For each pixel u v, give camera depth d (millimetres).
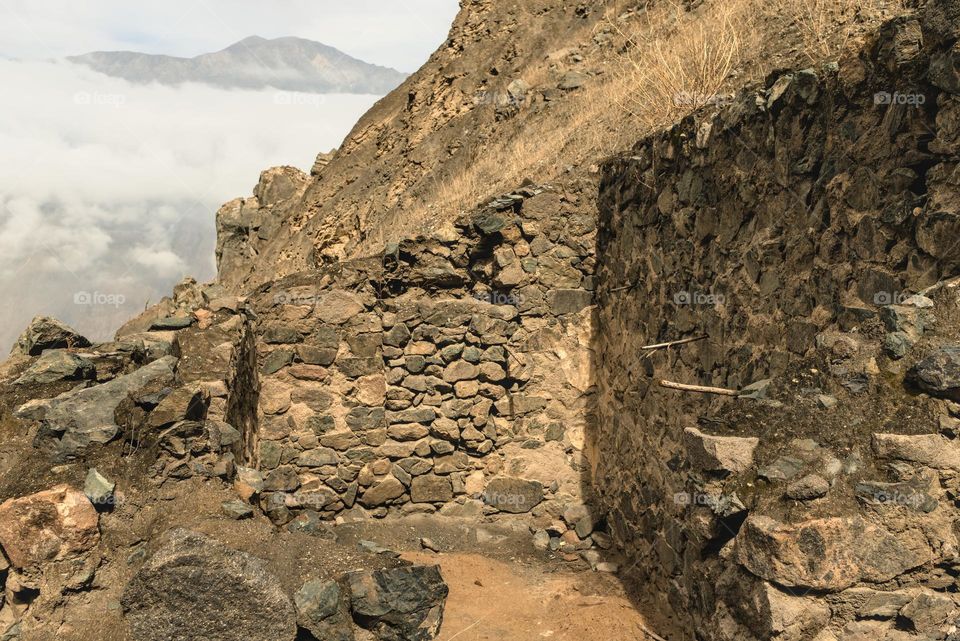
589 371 7969
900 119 3650
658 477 5984
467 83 19922
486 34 20922
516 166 11172
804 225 4262
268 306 7691
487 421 7941
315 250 18391
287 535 4457
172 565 3846
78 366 4926
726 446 3486
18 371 5027
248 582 3887
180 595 3838
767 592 3096
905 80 3617
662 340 6145
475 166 14477
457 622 5430
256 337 7629
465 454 7973
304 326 7754
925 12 3535
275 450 7699
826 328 4020
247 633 3863
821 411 3412
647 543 6160
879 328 3533
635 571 6398
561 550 7234
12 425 4574
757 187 4699
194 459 4758
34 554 4055
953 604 3027
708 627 3797
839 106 4020
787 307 4383
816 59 5789
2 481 4281
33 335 5145
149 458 4637
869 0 6121
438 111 20078
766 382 3922
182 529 4152
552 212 7891
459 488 7945
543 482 7930
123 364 5176
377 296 8102
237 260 27016
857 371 3432
